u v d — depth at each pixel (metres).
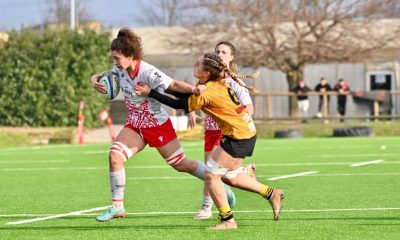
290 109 102.50
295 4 110.75
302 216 29.02
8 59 102.12
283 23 112.00
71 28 107.88
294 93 97.88
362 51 108.94
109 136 97.31
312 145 75.88
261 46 109.56
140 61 26.48
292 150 68.94
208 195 28.92
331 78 124.88
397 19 113.94
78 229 26.92
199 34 113.00
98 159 62.72
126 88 26.80
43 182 44.84
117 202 27.09
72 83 101.69
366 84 125.00
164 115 27.36
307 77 125.00
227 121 25.27
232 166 25.64
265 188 26.53
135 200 35.38
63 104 101.50
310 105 107.88
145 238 24.78
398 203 32.81
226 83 25.92
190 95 26.02
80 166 56.16
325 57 108.94
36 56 102.12
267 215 29.38
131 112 27.28
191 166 28.20
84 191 39.91
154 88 26.39
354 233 25.05
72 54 101.88
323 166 52.50
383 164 53.34
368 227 26.23
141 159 61.84
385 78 124.69
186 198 36.09
